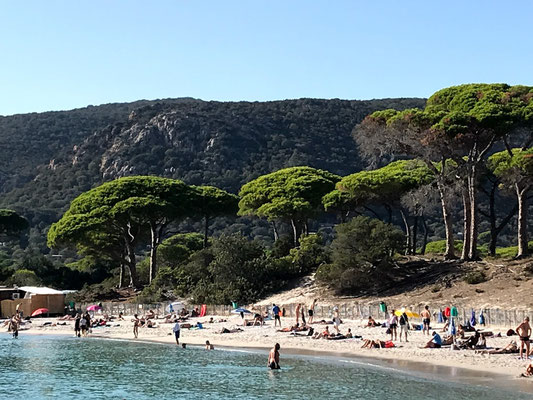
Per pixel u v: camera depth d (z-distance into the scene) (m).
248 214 99.06
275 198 92.38
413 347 45.41
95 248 98.56
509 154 69.44
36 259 111.62
